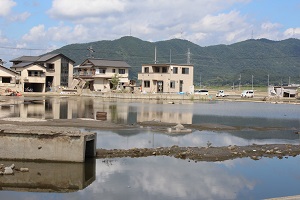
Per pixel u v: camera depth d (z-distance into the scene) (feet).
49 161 64.39
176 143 86.48
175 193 50.67
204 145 85.20
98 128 106.01
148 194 49.85
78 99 252.42
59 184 53.78
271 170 64.69
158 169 62.80
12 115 131.64
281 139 99.81
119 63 352.28
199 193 50.90
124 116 144.56
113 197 48.57
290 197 38.19
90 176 57.72
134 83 353.10
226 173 61.77
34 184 53.72
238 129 116.78
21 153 64.64
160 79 318.86
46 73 322.34
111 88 341.41
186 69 325.01
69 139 63.93
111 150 73.82
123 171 61.00
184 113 165.37
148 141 88.02
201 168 64.34
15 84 292.40
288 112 190.80
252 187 54.49
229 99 306.35
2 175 56.75
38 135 64.18
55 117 131.85
